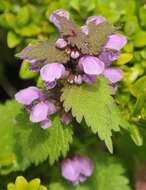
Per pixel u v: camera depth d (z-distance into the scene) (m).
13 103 0.46
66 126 0.38
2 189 0.45
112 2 0.48
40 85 0.40
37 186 0.39
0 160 0.43
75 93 0.36
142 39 0.44
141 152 0.44
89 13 0.46
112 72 0.38
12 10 0.49
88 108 0.35
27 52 0.35
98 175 0.45
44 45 0.36
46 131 0.38
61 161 0.43
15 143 0.43
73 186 0.45
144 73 0.45
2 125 0.44
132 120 0.41
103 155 0.46
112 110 0.38
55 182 0.45
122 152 0.46
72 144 0.43
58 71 0.35
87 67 0.35
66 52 0.35
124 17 0.46
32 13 0.47
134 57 0.44
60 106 0.37
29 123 0.39
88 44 0.35
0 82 0.54
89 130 0.43
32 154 0.39
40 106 0.36
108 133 0.35
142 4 0.51
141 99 0.40
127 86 0.42
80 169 0.43
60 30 0.36
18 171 0.46
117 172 0.45
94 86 0.36
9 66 0.54
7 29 0.50
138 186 0.47
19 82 0.54
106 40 0.35
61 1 0.47
